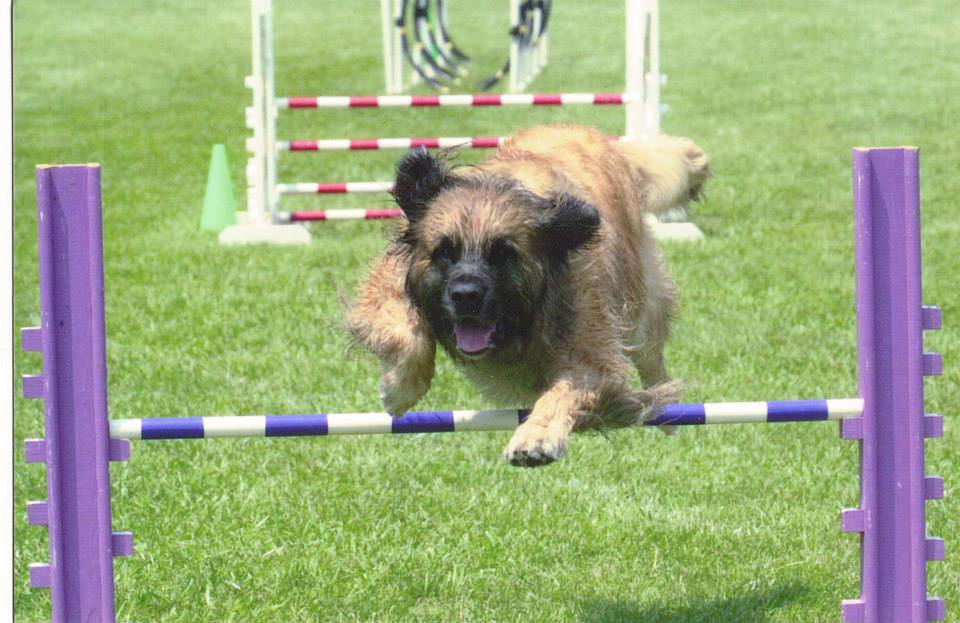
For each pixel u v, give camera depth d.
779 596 8.77
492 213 7.59
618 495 10.45
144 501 10.44
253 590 9.07
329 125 29.86
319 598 8.90
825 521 9.88
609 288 8.24
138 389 13.09
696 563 9.29
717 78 34.38
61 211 7.12
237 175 25.19
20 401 13.38
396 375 8.05
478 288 7.39
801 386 12.86
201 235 19.83
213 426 7.43
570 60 38.41
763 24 42.53
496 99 19.19
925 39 38.66
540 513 10.16
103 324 7.18
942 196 21.81
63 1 49.12
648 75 19.25
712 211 20.89
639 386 11.01
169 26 44.69
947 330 14.75
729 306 15.52
